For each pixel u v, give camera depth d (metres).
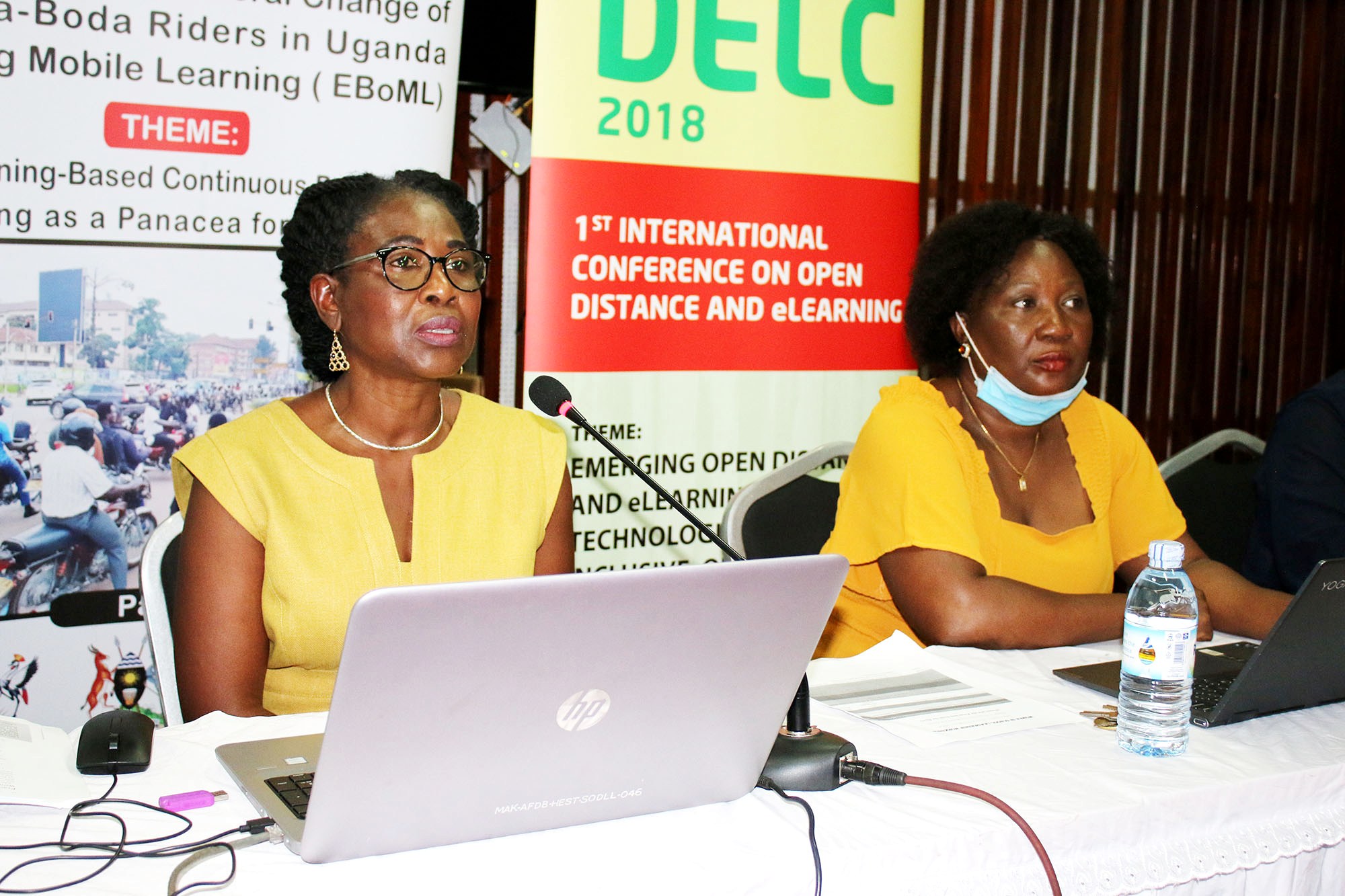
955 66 3.53
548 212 2.66
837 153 2.91
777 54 2.82
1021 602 1.74
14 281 2.31
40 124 2.29
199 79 2.38
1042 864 1.04
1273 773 1.19
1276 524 2.39
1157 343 4.01
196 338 2.45
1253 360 4.22
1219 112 4.02
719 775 1.06
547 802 0.99
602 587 0.90
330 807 0.90
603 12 2.64
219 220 2.43
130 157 2.36
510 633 0.88
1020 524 2.02
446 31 2.54
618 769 1.00
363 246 1.62
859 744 1.25
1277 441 2.44
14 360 2.33
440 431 1.76
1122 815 1.10
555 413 1.35
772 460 2.95
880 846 1.00
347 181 1.69
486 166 2.94
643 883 0.93
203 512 1.59
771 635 1.01
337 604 1.61
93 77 2.31
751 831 1.03
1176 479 2.64
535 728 0.94
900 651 1.61
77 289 2.36
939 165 3.57
